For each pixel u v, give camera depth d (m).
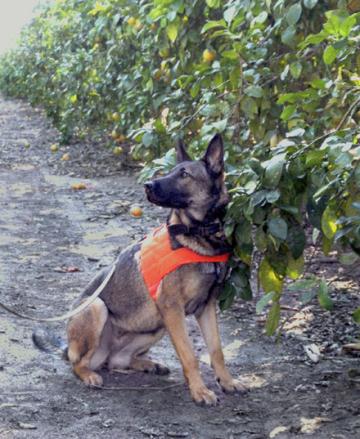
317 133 4.35
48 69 12.59
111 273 4.10
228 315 4.88
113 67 8.32
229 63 4.77
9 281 5.34
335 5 4.78
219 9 5.53
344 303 4.96
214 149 3.88
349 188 3.54
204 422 3.76
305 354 4.39
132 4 6.59
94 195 7.81
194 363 3.93
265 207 3.73
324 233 3.61
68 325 4.12
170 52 6.35
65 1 11.50
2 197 7.73
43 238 6.30
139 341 4.15
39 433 3.64
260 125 4.84
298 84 5.06
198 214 3.87
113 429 3.69
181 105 5.84
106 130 9.98
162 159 4.21
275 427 3.71
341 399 3.91
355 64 4.59
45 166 9.49
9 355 4.32
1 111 16.69
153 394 4.00
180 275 3.89
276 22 4.54
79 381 4.09
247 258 3.91
